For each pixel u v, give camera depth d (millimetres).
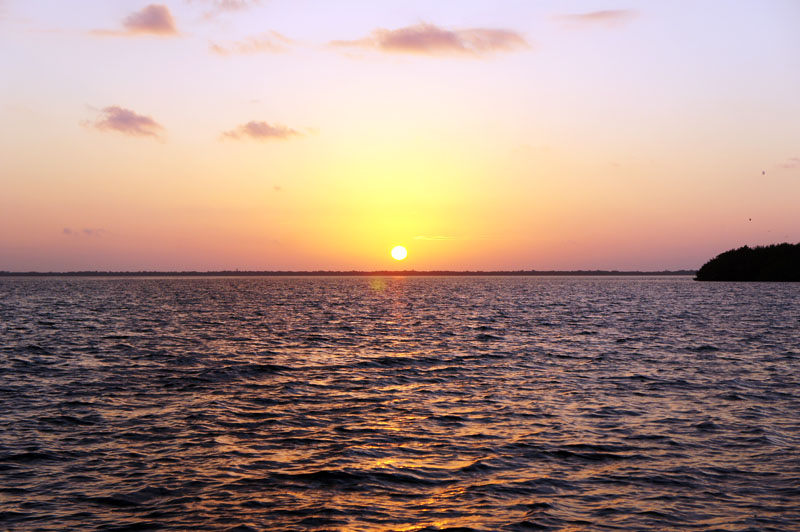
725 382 29594
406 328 59781
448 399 26047
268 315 77938
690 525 13367
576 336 51625
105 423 21750
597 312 82562
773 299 115625
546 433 20578
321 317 74750
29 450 18547
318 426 21547
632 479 16172
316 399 26031
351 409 24188
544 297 134125
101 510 14180
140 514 13961
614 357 38625
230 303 108688
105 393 26906
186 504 14523
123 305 100875
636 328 58844
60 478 16234
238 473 16625
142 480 16094
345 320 70000
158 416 22812
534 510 14172
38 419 22219
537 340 48656
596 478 16281
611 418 22594
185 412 23453
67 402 25031
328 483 15906
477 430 21000
